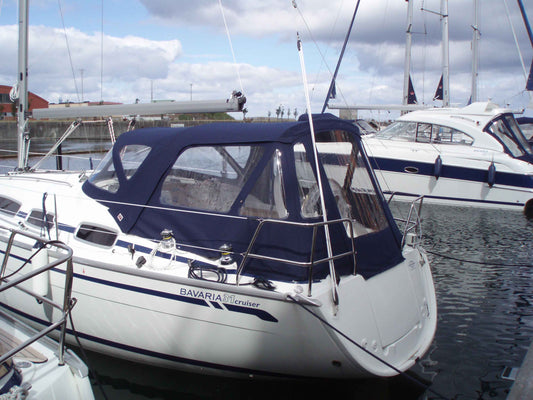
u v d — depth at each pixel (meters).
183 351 3.53
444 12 15.12
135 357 3.79
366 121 15.36
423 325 3.93
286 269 3.38
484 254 7.50
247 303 3.23
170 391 3.70
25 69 5.91
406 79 16.44
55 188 4.81
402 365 3.46
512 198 10.60
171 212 3.82
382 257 3.79
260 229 3.48
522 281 6.26
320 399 3.64
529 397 3.00
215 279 3.38
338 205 3.72
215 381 3.71
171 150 3.93
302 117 4.30
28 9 5.86
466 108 11.57
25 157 6.04
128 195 4.03
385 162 11.46
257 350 3.33
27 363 2.75
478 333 4.75
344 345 3.10
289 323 3.18
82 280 3.69
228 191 3.71
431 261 7.13
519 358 4.26
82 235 4.07
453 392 3.73
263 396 3.67
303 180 3.52
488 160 10.73
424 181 11.23
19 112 5.96
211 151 3.80
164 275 3.39
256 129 3.71
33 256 3.70
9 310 4.29
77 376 2.73
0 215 4.67
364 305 3.41
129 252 3.79
